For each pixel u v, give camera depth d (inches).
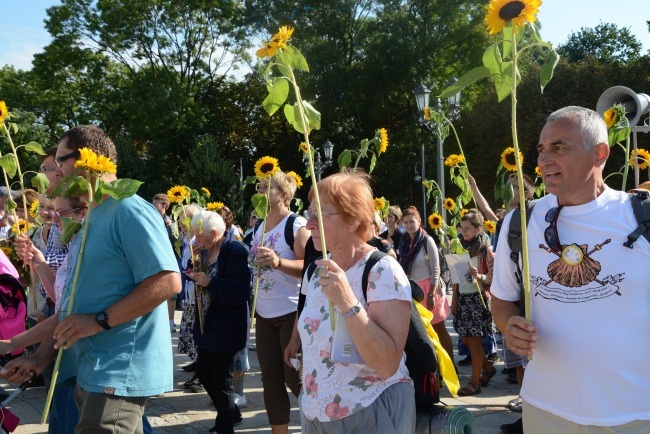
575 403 85.8
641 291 83.4
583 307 85.5
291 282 168.7
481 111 1152.2
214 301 174.1
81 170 103.0
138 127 1256.8
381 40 1197.1
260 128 1433.3
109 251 104.9
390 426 89.7
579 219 87.7
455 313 238.1
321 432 93.0
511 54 85.0
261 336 170.7
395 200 1250.6
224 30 1331.2
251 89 1417.3
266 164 176.2
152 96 1254.3
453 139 1199.6
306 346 97.0
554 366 87.7
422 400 103.1
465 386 239.1
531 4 79.4
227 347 176.6
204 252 189.2
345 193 95.2
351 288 94.3
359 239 97.2
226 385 181.2
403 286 92.3
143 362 105.2
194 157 1194.6
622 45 1888.5
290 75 88.4
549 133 87.7
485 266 233.9
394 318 89.7
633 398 83.4
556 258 88.0
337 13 1249.4
